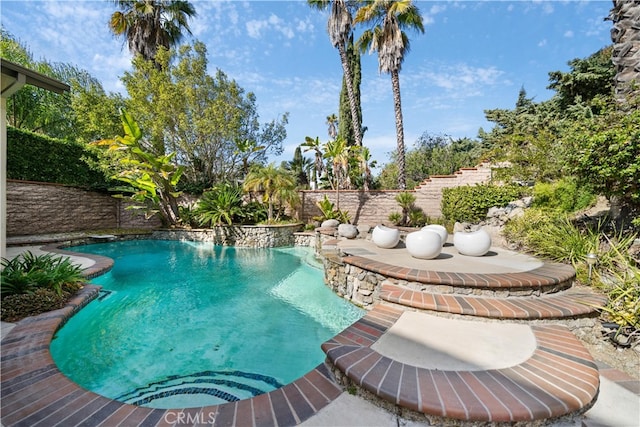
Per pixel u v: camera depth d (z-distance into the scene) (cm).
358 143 1620
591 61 1205
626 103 463
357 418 192
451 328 298
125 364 313
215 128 1451
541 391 196
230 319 439
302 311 474
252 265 818
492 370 221
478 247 537
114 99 1330
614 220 531
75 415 193
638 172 381
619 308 314
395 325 305
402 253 586
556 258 507
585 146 438
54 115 1650
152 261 847
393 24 1373
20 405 201
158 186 1246
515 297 367
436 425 186
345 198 1455
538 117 1427
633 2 491
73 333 377
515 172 873
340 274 555
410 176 1966
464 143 2259
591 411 201
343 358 236
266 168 1309
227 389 274
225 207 1239
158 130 1342
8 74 379
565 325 321
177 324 418
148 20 1487
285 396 216
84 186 1237
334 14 1537
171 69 1455
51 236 1041
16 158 1020
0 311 336
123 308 475
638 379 243
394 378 209
